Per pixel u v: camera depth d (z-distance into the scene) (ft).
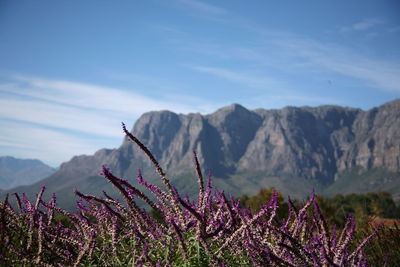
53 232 10.78
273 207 9.43
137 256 8.86
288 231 9.89
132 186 8.50
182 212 8.67
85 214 10.79
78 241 10.67
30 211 10.20
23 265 9.55
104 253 9.57
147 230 9.11
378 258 12.63
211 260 8.33
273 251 9.29
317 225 9.34
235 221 9.48
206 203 8.99
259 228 9.87
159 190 8.92
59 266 9.82
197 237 8.27
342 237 9.44
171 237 8.66
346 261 8.73
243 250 9.55
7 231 9.59
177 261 8.32
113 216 9.60
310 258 8.54
